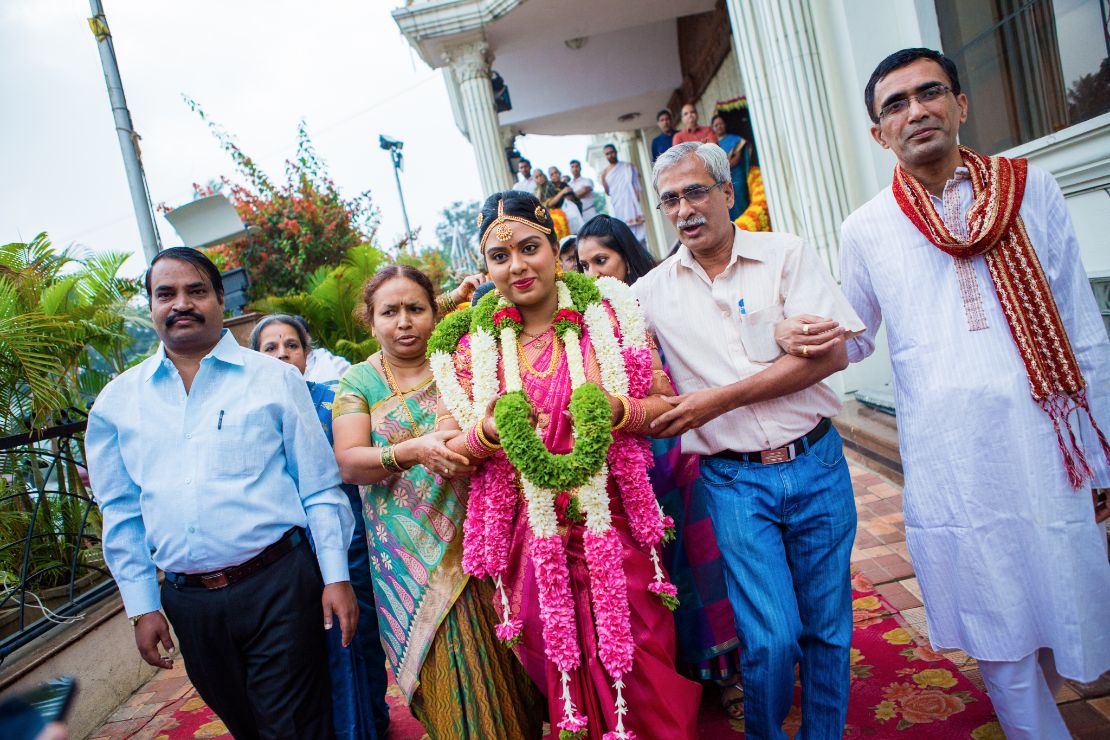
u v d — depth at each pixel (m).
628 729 2.00
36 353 4.47
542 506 1.98
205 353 2.41
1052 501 2.02
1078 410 2.02
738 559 2.20
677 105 14.24
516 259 2.08
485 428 2.01
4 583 4.12
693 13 10.93
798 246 2.21
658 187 2.24
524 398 1.99
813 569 2.24
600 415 1.89
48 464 4.98
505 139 14.17
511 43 10.65
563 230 10.20
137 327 6.16
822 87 5.82
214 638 2.26
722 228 2.21
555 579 1.98
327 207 10.49
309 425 2.44
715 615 2.66
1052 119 3.97
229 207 6.77
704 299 2.30
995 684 2.14
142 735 3.44
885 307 2.25
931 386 2.13
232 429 2.28
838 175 5.85
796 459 2.18
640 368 2.11
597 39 13.30
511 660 2.37
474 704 2.25
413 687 2.33
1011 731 2.15
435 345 2.26
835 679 2.19
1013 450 2.04
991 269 2.04
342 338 8.21
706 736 2.61
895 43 5.25
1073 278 2.06
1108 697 2.43
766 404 2.18
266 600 2.24
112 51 7.30
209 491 2.22
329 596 2.34
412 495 2.38
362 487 2.51
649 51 13.42
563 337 2.11
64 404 4.80
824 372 2.09
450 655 2.27
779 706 2.13
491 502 2.11
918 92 2.06
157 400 2.33
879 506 4.33
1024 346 2.01
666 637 2.08
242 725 2.41
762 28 6.17
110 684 3.77
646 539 2.05
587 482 1.97
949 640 2.21
